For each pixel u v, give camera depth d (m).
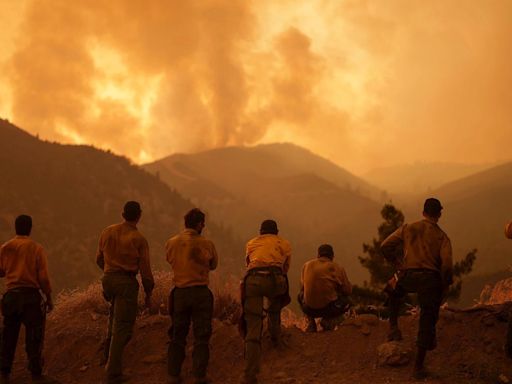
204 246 6.21
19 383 6.38
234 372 6.29
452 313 6.79
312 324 7.70
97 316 7.83
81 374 6.59
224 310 8.06
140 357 6.75
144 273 6.35
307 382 5.75
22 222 6.54
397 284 6.11
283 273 6.34
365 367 6.06
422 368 5.68
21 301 6.24
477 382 5.56
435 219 6.06
